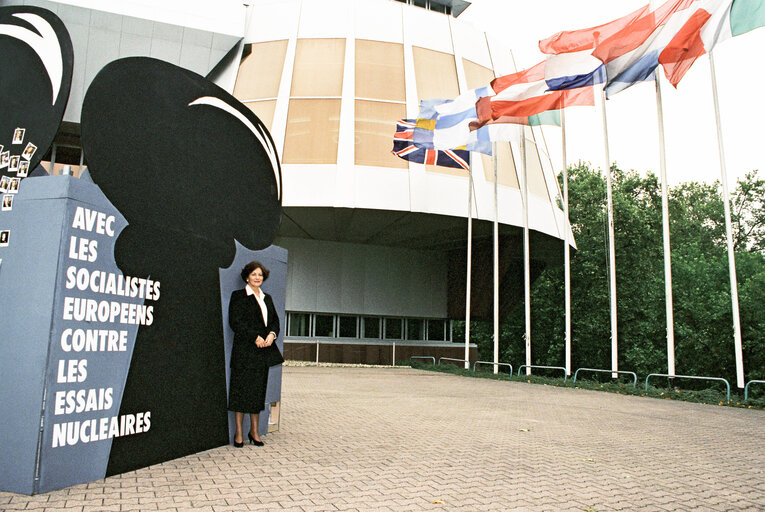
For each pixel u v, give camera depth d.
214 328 6.29
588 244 39.00
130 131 5.20
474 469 5.69
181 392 5.74
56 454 4.30
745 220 49.31
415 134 22.42
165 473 5.01
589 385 17.69
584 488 5.08
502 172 26.91
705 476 5.82
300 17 27.31
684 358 35.25
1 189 4.68
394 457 6.16
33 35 5.04
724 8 14.89
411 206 24.02
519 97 19.55
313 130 24.78
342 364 28.86
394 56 26.69
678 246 45.62
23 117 4.97
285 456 5.99
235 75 26.56
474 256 31.09
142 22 25.28
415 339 32.66
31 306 4.37
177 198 5.79
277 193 7.83
